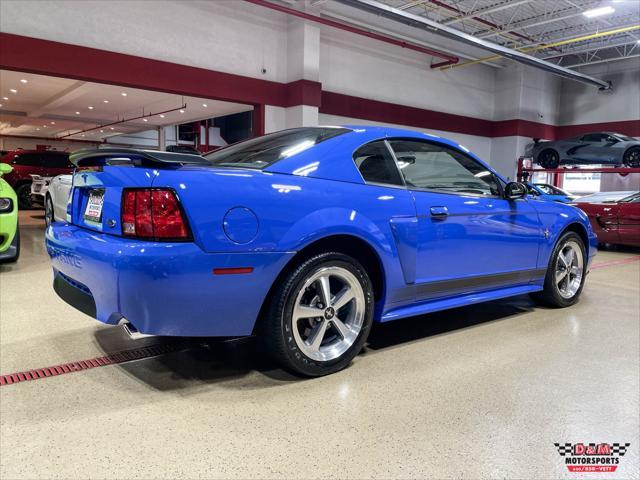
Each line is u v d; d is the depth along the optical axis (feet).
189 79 33.17
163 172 5.47
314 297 6.57
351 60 42.96
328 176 6.69
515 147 56.49
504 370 7.09
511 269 9.23
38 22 26.89
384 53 45.50
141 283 5.23
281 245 5.90
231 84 35.32
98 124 66.69
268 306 6.16
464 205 8.17
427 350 7.91
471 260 8.32
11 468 4.45
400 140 7.82
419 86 49.08
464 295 8.63
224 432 5.17
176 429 5.21
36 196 29.66
